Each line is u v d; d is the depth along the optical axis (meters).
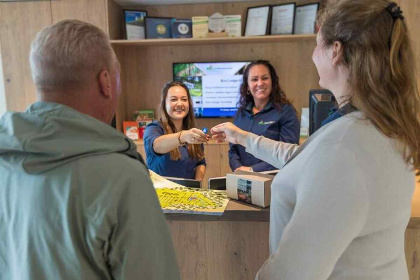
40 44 0.71
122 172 0.68
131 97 4.00
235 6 3.73
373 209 0.72
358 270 0.76
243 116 2.79
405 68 0.73
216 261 1.41
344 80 0.79
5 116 0.70
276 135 2.65
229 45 3.82
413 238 1.29
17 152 0.67
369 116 0.74
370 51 0.72
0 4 3.48
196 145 2.41
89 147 0.67
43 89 0.71
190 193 1.43
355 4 0.75
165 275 0.73
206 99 3.87
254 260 1.39
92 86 0.72
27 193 0.67
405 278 0.84
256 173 1.37
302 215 0.72
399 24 0.72
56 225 0.65
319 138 0.78
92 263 0.66
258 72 2.63
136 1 3.62
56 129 0.66
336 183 0.70
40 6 3.46
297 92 3.82
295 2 3.55
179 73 3.85
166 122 2.33
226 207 1.27
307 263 0.71
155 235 0.71
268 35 3.48
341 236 0.70
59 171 0.66
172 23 3.61
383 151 0.72
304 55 3.75
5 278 0.73
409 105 0.73
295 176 0.80
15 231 0.69
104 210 0.64
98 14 3.44
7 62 3.57
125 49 3.92
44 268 0.66
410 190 0.79
